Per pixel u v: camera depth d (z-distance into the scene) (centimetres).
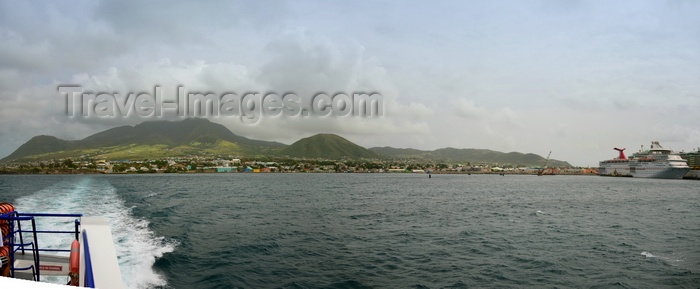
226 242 2792
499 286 1903
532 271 2191
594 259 2516
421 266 2244
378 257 2447
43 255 869
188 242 2694
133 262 1991
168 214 4325
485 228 3953
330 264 2228
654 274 2159
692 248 2953
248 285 1777
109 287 615
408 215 5050
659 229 4056
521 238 3338
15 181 14650
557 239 3309
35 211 4191
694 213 5828
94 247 693
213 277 1847
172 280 1758
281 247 2680
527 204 7194
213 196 8181
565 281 2009
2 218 758
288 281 1864
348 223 4141
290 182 18588
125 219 3719
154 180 18388
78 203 5156
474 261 2397
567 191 12375
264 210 5384
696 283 1991
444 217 4891
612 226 4266
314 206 6178
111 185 11338
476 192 11406
